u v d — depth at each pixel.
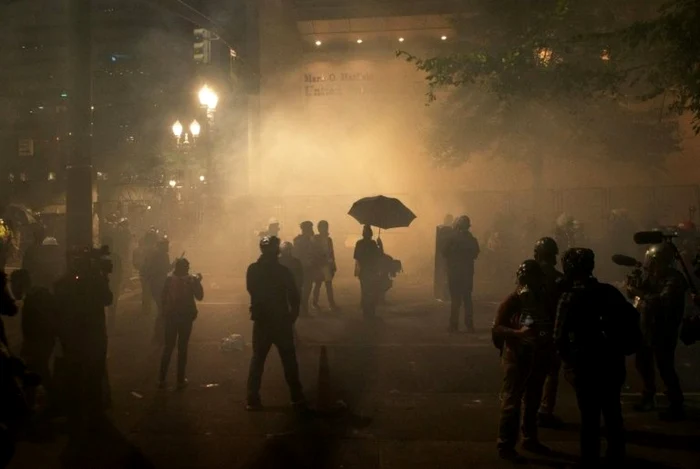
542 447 6.16
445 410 7.44
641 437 6.48
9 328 11.74
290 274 7.45
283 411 7.43
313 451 6.20
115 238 16.81
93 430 6.77
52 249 10.95
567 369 5.41
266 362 9.76
